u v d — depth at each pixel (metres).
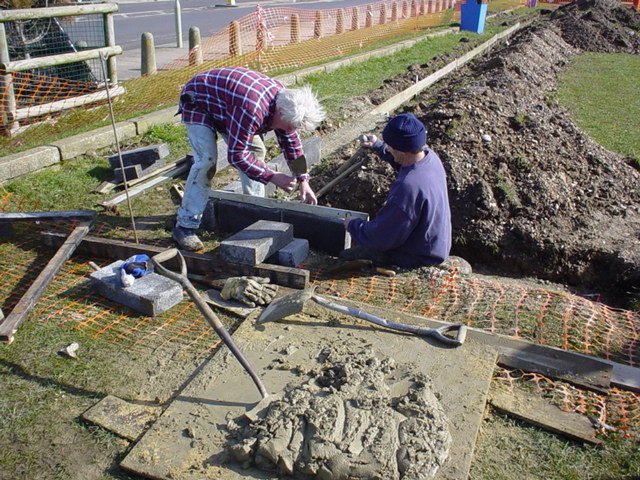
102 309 4.10
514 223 5.30
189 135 4.57
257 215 5.15
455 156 5.71
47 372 3.45
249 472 2.74
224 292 4.18
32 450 2.92
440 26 21.80
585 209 5.69
